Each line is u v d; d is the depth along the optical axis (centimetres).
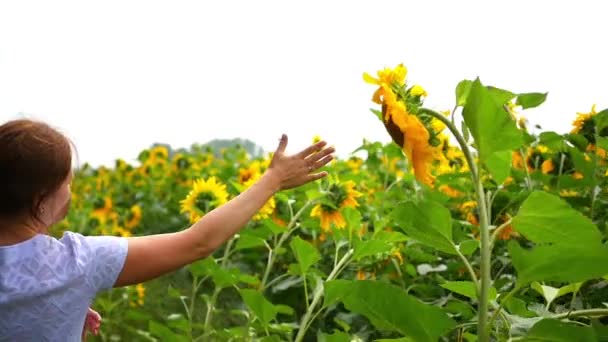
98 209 696
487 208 310
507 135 172
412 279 378
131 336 440
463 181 380
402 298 177
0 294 166
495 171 200
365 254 285
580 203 319
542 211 169
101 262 178
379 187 586
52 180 175
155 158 1034
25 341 166
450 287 215
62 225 669
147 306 492
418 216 182
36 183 172
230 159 962
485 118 172
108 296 466
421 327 178
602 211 315
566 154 358
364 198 492
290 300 433
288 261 500
